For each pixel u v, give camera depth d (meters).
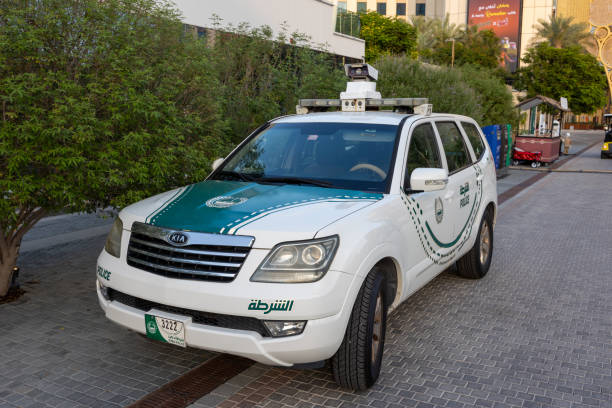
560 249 7.86
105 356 4.14
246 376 3.87
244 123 9.36
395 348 4.38
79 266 6.50
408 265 4.07
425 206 4.37
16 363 3.99
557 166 22.84
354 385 3.54
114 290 3.59
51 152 4.32
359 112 5.04
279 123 4.96
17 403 3.45
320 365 3.25
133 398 3.55
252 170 4.46
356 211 3.55
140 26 5.38
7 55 4.46
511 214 10.84
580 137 55.44
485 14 90.19
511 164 22.86
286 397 3.59
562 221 10.07
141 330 3.39
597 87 46.94
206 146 6.19
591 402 3.57
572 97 47.31
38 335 4.49
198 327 3.17
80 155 4.54
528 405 3.52
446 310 5.27
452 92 17.20
